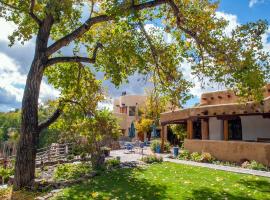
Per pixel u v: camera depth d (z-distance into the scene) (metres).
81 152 22.02
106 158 24.36
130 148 32.81
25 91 12.92
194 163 21.02
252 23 12.24
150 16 15.51
